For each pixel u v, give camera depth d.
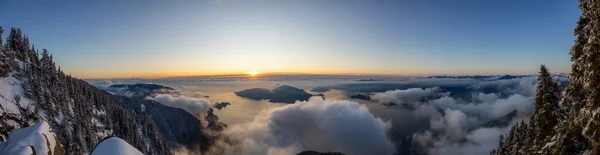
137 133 105.50
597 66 10.02
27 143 17.86
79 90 106.38
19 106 64.56
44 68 87.94
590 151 13.28
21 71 78.81
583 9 11.51
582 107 11.79
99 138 86.75
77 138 72.56
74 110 88.25
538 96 18.62
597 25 9.92
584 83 10.72
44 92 75.94
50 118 71.88
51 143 19.83
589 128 10.75
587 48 10.31
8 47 80.69
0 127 54.16
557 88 17.91
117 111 110.56
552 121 17.48
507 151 43.66
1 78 68.44
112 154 15.70
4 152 16.91
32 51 89.12
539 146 18.62
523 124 35.56
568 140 14.20
